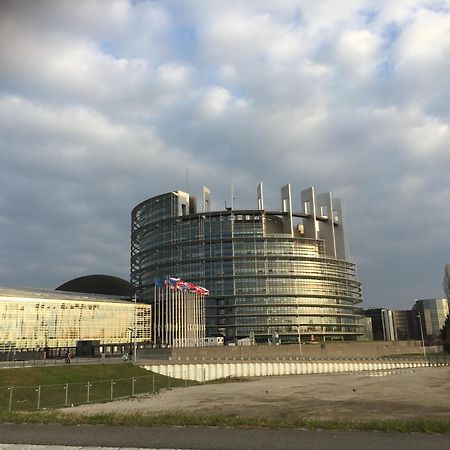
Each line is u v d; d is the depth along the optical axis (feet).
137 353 365.81
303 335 580.71
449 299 505.66
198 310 471.21
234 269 590.55
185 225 623.77
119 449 39.73
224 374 301.43
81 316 437.58
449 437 43.68
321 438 43.37
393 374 281.33
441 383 208.64
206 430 47.21
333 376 287.89
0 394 174.81
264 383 247.70
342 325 622.13
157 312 486.79
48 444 41.63
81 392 198.80
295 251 610.65
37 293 465.47
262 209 623.77
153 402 167.63
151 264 638.12
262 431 46.60
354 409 126.93
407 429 46.83
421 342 511.81
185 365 285.43
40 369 217.97
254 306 577.84
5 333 383.86
